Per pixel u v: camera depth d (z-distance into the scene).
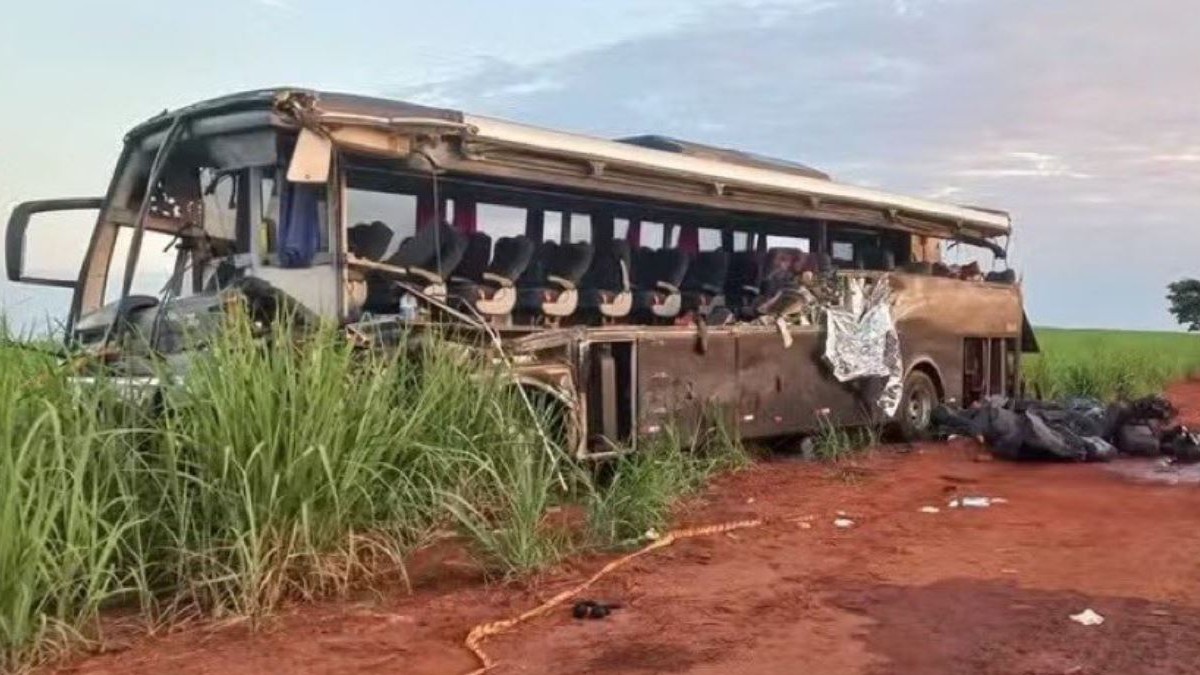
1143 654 5.62
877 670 5.42
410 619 6.20
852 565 7.65
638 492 8.70
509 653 5.68
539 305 10.73
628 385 10.55
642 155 11.04
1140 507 10.07
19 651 5.32
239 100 8.86
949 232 16.59
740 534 8.66
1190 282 62.38
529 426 8.10
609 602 6.62
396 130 8.97
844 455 13.26
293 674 5.30
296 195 8.98
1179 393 26.19
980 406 15.30
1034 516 9.57
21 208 9.90
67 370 6.44
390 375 7.31
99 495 6.05
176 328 8.37
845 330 13.55
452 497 6.95
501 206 10.55
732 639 5.91
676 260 12.40
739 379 11.98
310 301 8.87
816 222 14.25
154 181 9.23
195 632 5.87
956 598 6.75
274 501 6.25
